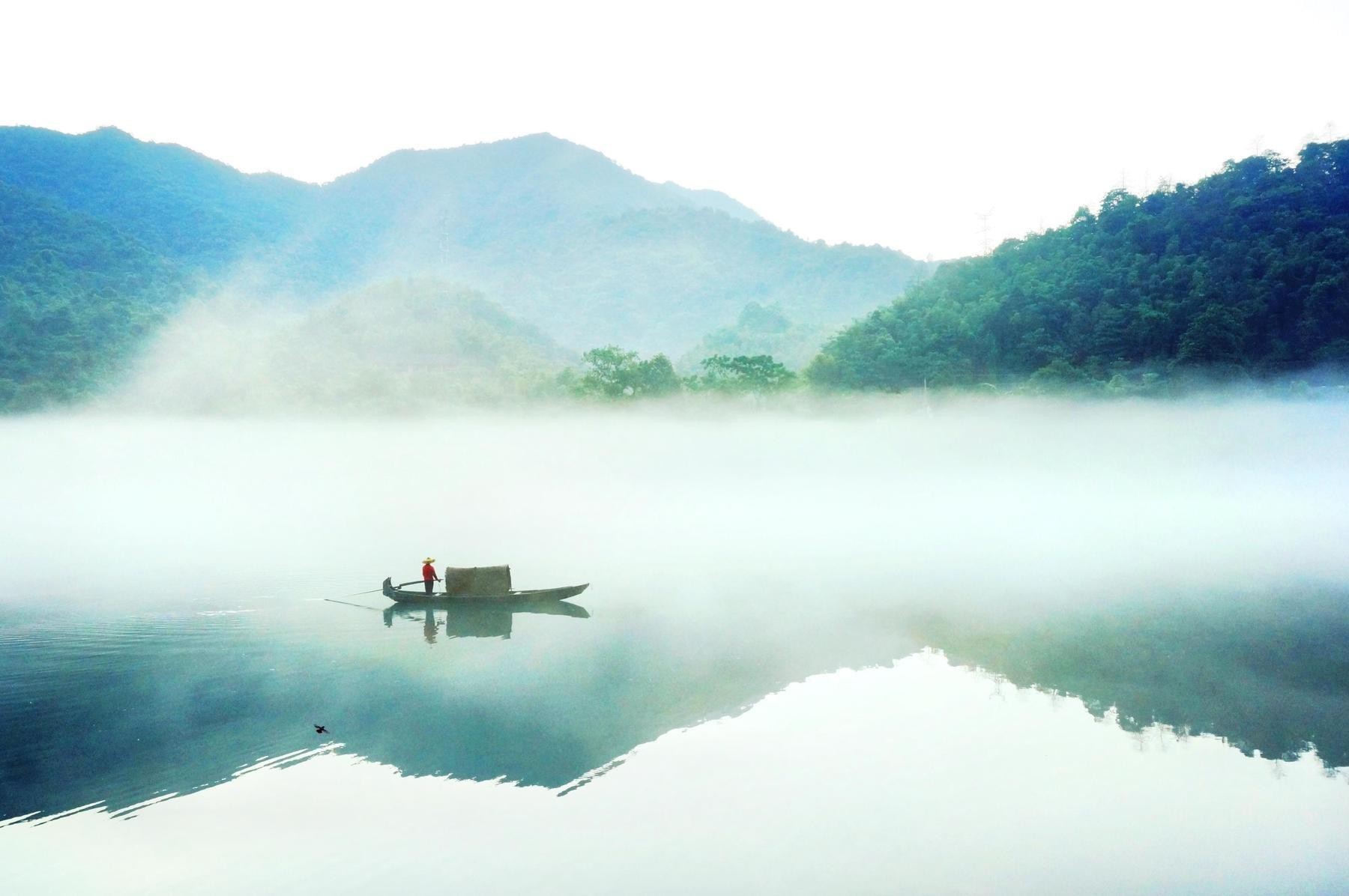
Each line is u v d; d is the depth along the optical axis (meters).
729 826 17.33
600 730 22.28
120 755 20.48
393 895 14.80
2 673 26.50
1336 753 20.97
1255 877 15.56
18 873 15.39
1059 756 20.75
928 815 17.80
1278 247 140.00
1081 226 172.12
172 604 35.88
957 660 28.59
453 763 20.19
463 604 35.00
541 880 15.34
